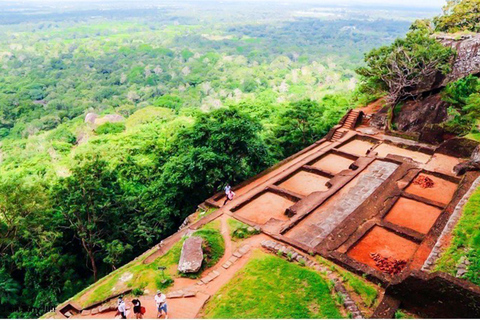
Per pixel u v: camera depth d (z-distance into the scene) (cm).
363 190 2006
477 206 1440
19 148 6109
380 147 2586
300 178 2292
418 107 2798
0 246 2386
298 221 1778
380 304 1236
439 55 2608
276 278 1420
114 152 3559
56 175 3378
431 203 1798
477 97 2341
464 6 3281
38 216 2366
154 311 1372
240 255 1609
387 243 1577
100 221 2478
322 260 1502
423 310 1185
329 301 1294
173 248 1716
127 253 2517
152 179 3034
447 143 2277
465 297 1089
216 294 1399
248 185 2280
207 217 1920
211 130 2452
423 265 1244
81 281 2452
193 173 2319
